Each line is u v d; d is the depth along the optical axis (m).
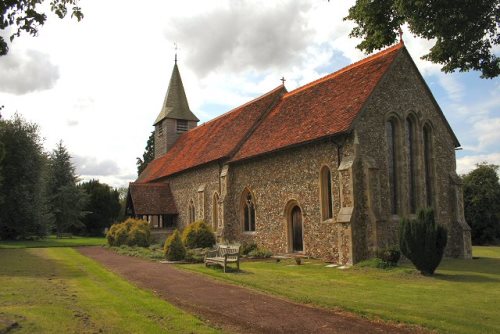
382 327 8.59
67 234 55.91
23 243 34.59
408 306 10.29
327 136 19.28
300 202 21.45
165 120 45.19
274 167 23.38
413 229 15.70
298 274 15.66
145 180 42.75
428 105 22.20
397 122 20.75
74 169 50.53
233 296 11.58
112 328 8.15
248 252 22.64
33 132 38.91
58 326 8.13
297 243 21.98
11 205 37.06
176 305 10.48
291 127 23.38
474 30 8.90
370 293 11.99
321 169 20.27
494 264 19.36
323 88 24.36
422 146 21.62
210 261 17.39
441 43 9.39
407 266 17.62
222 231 26.33
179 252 19.88
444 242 15.68
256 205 24.69
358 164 18.58
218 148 29.70
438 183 22.28
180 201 34.72
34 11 6.66
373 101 19.66
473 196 46.28
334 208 19.45
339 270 16.73
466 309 10.02
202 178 30.78
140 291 12.12
